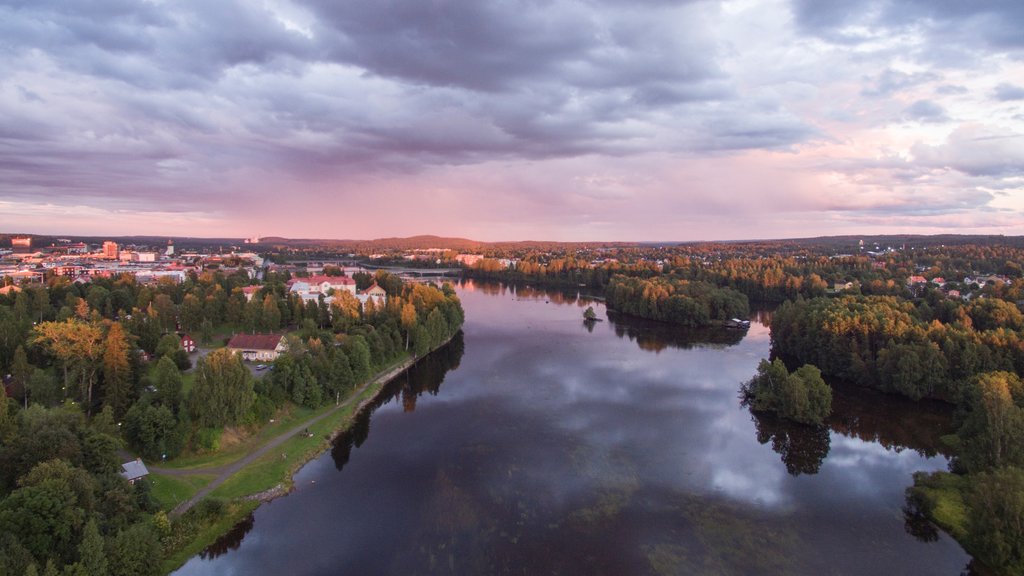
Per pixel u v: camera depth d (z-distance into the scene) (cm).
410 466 9631
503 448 10381
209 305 18075
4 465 6469
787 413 11806
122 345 10112
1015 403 9750
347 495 8644
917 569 7019
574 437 10919
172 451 9038
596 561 7094
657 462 9881
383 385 13912
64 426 6981
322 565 6969
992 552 6925
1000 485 7100
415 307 19588
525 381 14612
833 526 7975
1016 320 15912
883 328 14812
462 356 17312
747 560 7175
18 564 5209
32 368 10238
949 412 12494
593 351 18275
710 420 11931
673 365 16500
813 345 16212
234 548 7269
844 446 10756
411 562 7038
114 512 6600
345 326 17412
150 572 6369
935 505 8225
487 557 7150
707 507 8425
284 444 10094
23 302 17712
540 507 8344
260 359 14300
